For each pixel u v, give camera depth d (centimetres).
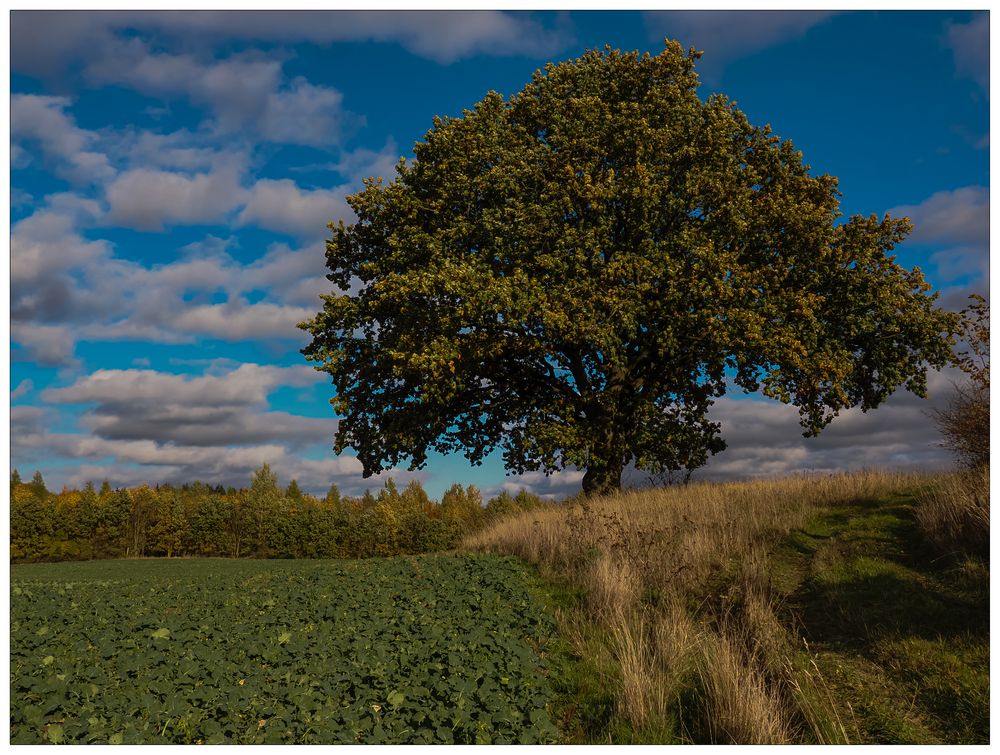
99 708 596
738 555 1130
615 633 832
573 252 1928
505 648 785
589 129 2031
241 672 709
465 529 2162
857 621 816
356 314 2077
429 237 1953
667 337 1900
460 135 2111
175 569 2112
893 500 1346
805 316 1845
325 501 9038
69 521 6328
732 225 1872
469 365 1989
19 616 975
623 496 1872
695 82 2145
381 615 963
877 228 1983
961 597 814
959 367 1435
